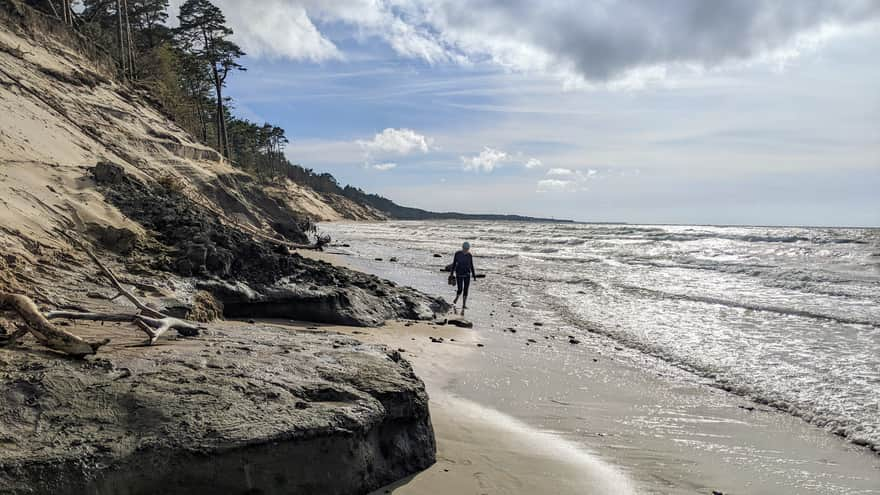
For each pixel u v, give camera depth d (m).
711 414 6.86
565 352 10.10
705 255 32.88
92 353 4.43
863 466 5.39
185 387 4.16
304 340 6.37
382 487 4.58
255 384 4.45
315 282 11.48
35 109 16.09
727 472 5.20
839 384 7.89
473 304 15.93
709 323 12.72
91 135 18.62
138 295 7.57
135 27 57.25
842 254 30.36
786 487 4.92
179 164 26.36
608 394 7.61
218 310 8.81
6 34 22.06
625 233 63.84
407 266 26.23
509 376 8.30
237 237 12.34
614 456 5.51
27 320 4.36
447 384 7.72
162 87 45.16
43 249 7.73
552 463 5.23
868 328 11.80
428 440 5.16
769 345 10.38
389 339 9.96
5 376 3.80
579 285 20.19
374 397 4.79
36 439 3.37
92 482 3.30
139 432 3.63
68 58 25.53
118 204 11.21
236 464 3.73
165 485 3.52
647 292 18.00
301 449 4.02
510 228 94.00
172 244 10.48
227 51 49.88
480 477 4.86
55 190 10.20
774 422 6.59
